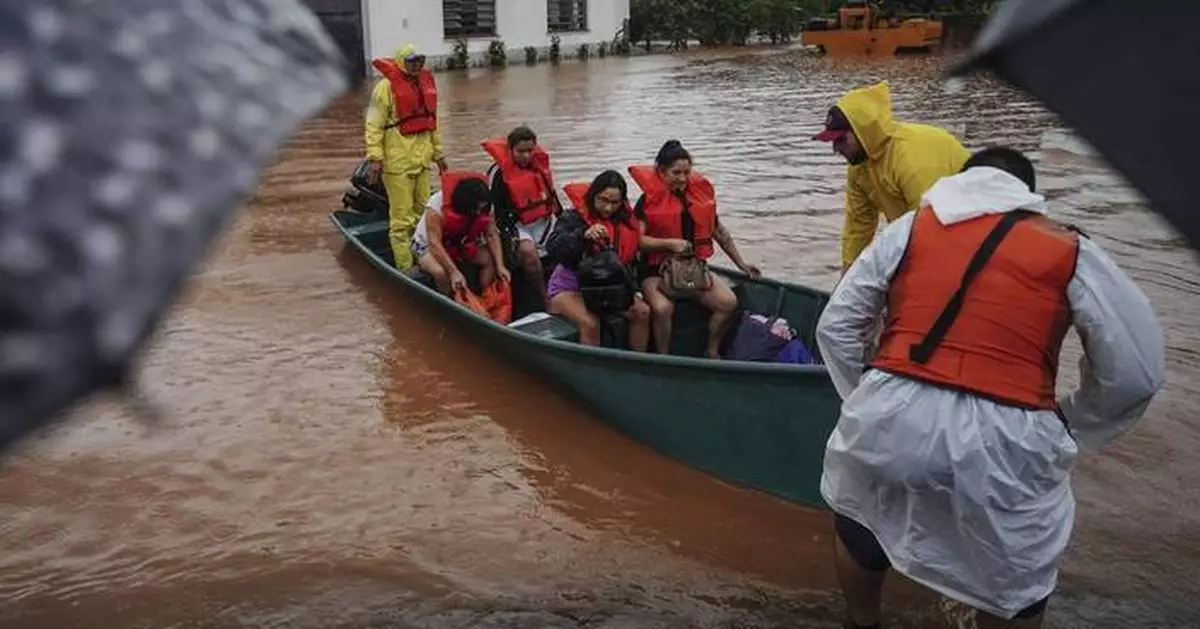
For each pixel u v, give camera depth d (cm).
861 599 349
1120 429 311
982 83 2170
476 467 492
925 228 310
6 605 388
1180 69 148
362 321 690
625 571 410
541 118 1730
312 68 118
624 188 570
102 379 83
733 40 3931
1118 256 794
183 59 106
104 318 85
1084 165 1168
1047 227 300
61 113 95
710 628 374
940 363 294
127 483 477
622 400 507
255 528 441
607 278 559
